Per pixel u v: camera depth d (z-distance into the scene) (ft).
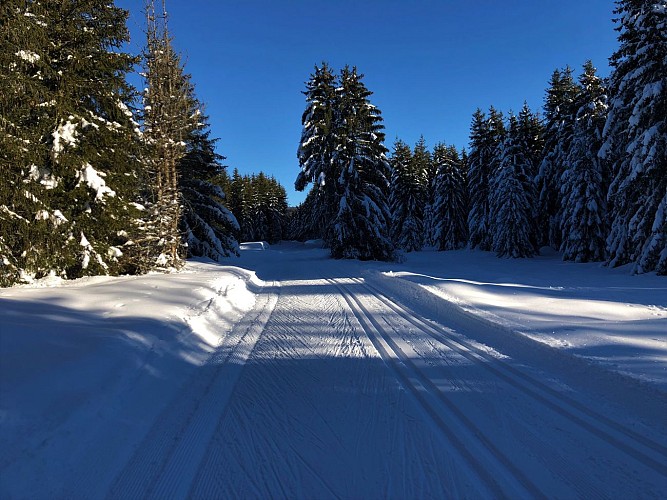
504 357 16.48
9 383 10.52
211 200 80.59
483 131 124.06
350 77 89.61
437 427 10.80
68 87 34.50
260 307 30.45
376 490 8.27
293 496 8.16
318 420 11.41
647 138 51.96
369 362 16.46
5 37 28.63
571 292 32.09
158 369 14.73
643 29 53.67
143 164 44.19
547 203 104.99
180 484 8.61
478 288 32.96
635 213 58.03
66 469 8.73
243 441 10.36
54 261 33.50
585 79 80.89
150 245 47.01
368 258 88.43
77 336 15.11
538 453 9.41
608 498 7.84
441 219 145.59
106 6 38.01
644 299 28.19
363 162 87.66
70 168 34.19
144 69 50.47
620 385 12.48
